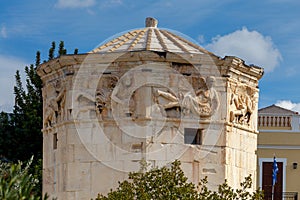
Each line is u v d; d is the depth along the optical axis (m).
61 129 29.50
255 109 31.23
